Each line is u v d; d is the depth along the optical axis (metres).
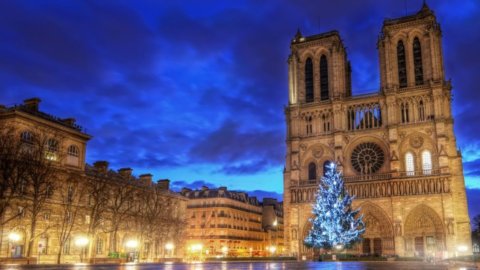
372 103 127.19
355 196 117.62
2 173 66.62
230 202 163.88
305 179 128.88
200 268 52.19
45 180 75.38
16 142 72.44
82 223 84.12
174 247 115.75
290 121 134.38
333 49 134.12
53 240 83.31
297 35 141.88
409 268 53.84
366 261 101.62
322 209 106.50
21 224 73.38
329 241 103.88
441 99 117.94
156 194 105.50
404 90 122.38
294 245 123.50
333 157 126.69
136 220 96.38
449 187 110.94
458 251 108.19
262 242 187.12
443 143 114.62
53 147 84.75
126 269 46.91
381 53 129.25
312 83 136.62
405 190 114.94
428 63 122.69
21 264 61.78
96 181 87.31
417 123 119.19
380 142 122.81
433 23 124.38
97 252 93.56
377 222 117.12
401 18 127.94
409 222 113.56
